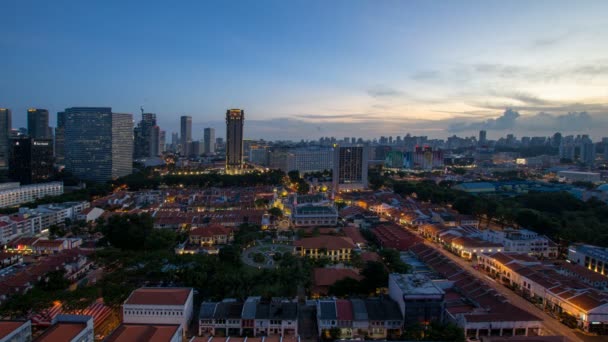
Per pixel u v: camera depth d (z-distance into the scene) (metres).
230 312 177.12
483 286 199.00
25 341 149.38
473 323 166.75
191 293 188.00
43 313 180.00
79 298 183.50
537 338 149.25
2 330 143.62
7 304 176.62
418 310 174.62
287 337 157.00
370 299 188.88
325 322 172.75
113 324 178.62
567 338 169.75
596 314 174.75
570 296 188.62
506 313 173.00
